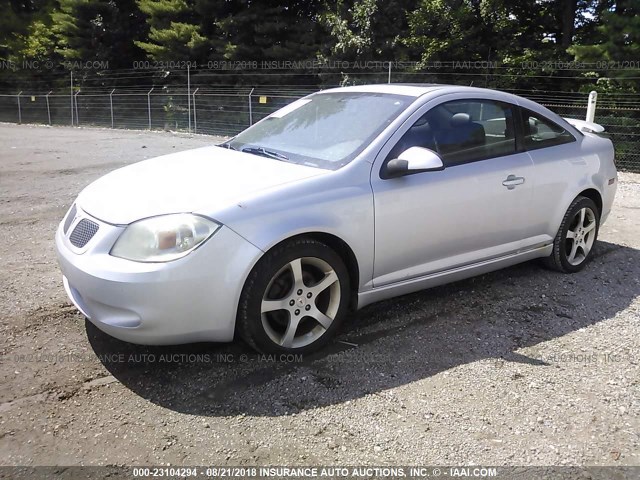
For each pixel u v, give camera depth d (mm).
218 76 23156
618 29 12438
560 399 3006
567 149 4684
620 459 2559
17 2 34156
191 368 3252
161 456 2541
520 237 4375
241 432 2709
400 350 3498
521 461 2541
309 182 3322
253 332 3168
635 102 12852
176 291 2908
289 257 3191
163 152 13477
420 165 3424
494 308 4133
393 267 3662
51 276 4672
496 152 4184
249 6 23078
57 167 10797
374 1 17781
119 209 3137
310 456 2555
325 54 20016
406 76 17234
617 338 3703
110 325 2982
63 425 2738
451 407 2922
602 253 5469
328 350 3486
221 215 3018
